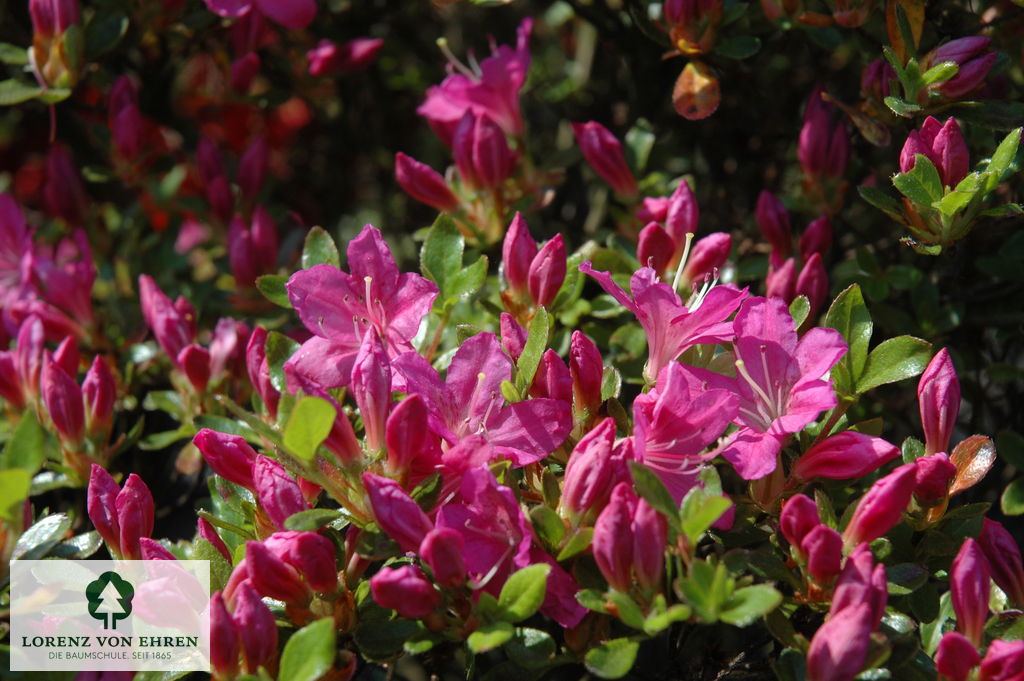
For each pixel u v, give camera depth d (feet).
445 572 2.11
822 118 2.58
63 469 2.43
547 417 2.21
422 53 3.11
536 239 2.75
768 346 2.23
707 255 2.42
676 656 2.30
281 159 3.40
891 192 2.57
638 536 2.12
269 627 2.13
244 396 2.57
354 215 3.40
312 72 2.86
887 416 2.61
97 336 2.66
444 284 2.39
